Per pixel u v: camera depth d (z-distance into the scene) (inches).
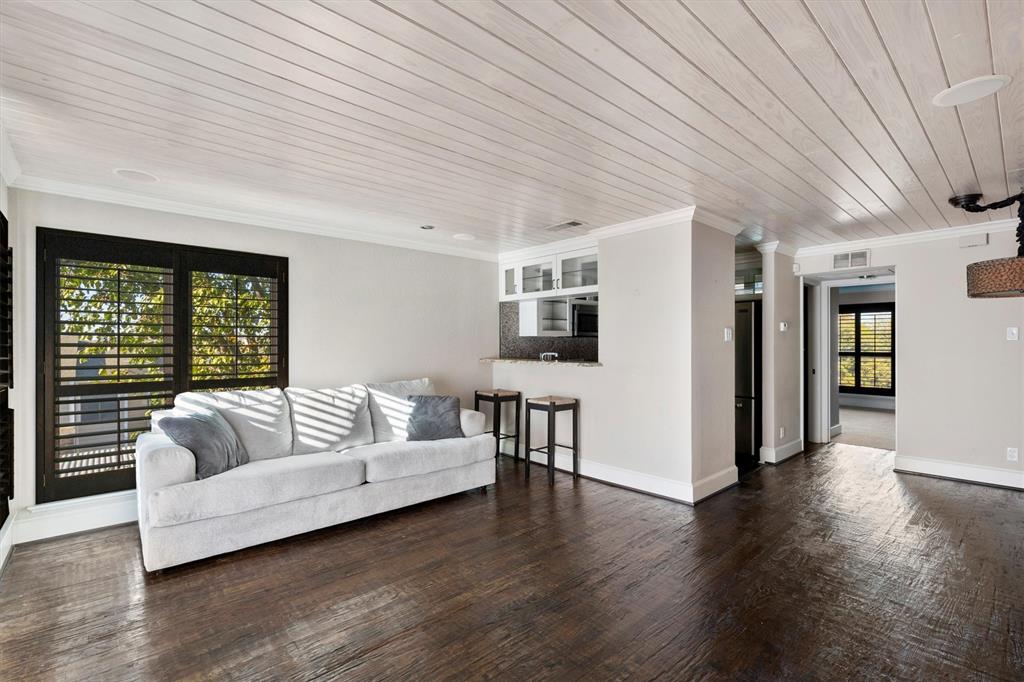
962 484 171.3
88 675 74.4
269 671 75.5
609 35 64.2
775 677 73.9
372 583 102.8
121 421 134.4
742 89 78.0
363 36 64.4
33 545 120.8
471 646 81.7
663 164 111.6
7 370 111.1
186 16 59.6
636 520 138.0
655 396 160.2
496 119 89.1
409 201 142.3
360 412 163.5
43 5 56.8
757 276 211.6
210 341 148.9
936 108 83.6
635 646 81.5
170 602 95.3
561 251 199.8
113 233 134.0
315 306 170.9
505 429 219.6
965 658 78.1
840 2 57.6
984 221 163.0
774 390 202.8
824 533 128.3
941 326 177.9
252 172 117.8
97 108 84.5
